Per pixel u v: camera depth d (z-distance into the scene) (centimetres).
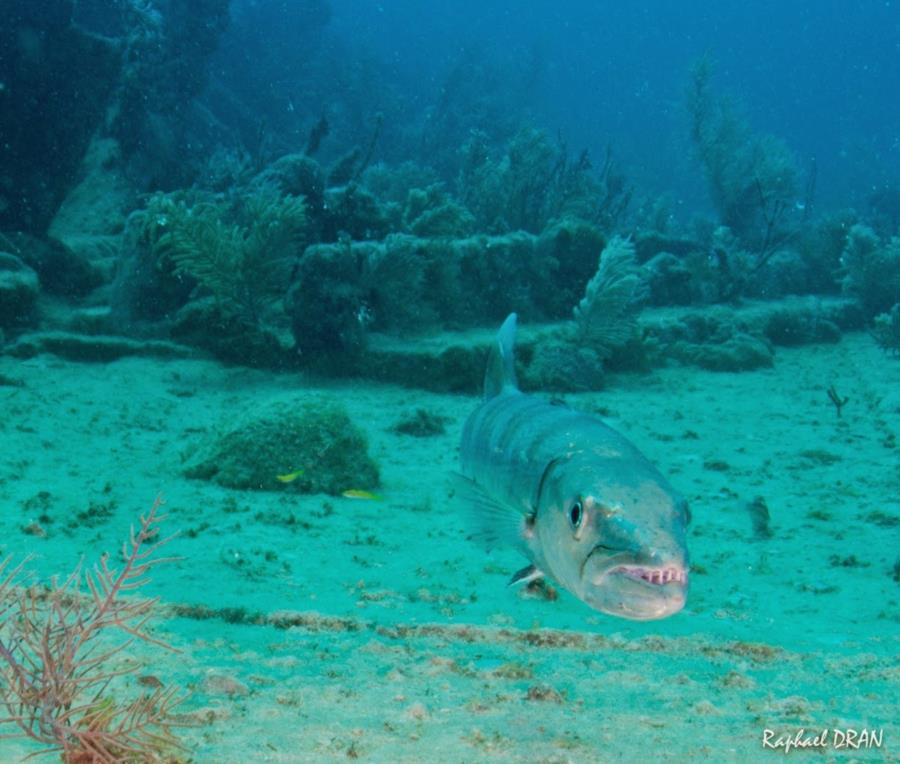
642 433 1341
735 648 530
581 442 248
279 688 401
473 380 1603
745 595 675
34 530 671
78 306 1764
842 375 1906
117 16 2717
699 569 737
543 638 527
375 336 1692
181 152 2714
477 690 424
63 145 1775
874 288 2520
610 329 1750
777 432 1375
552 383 1650
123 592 542
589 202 2661
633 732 376
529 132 2597
